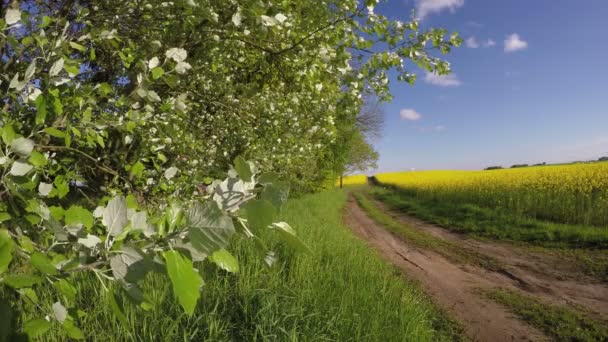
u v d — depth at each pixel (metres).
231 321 3.00
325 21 3.63
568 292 6.81
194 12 2.66
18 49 1.47
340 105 4.38
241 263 3.75
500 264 8.72
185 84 3.84
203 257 0.68
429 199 23.33
